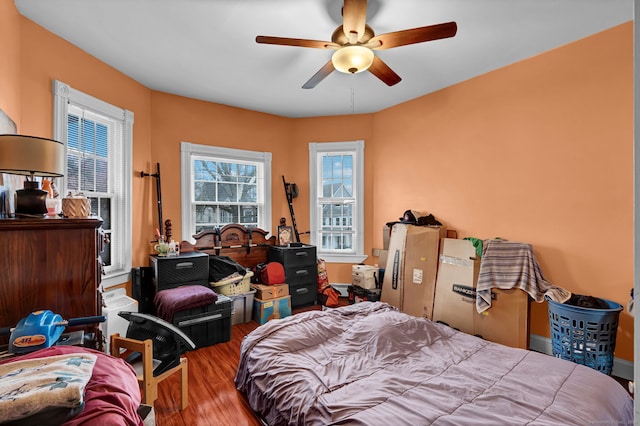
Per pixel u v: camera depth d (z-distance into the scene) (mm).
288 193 4293
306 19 2197
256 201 4250
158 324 1885
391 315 2311
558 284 2590
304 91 3486
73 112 2586
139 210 3221
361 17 1743
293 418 1439
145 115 3311
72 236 1485
